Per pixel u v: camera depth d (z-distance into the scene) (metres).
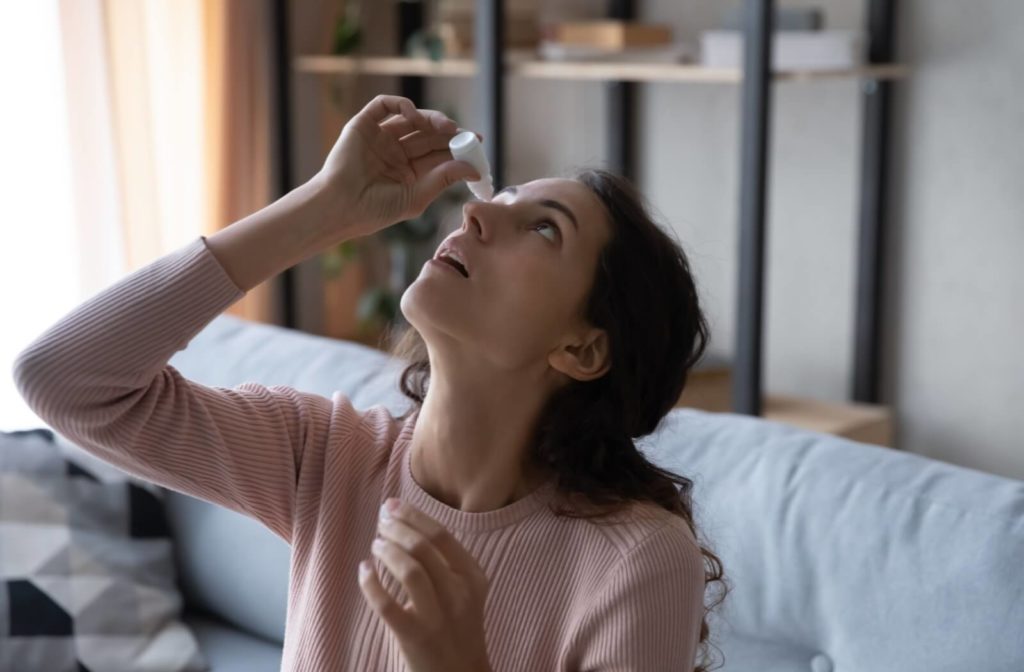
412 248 3.41
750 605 1.46
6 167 2.71
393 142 1.09
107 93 2.79
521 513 1.02
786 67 2.55
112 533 1.93
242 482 1.07
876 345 2.80
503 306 1.00
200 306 0.99
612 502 1.00
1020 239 2.59
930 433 2.81
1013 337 2.64
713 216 3.11
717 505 1.52
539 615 1.00
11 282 2.74
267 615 1.90
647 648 0.95
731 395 2.83
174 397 1.03
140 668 1.83
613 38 2.76
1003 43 2.56
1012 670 1.24
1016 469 2.67
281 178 3.20
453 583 0.85
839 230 2.88
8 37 2.67
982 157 2.63
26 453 1.93
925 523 1.36
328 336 3.62
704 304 2.90
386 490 1.07
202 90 3.07
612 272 1.02
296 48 3.44
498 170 2.76
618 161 3.22
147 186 2.92
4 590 1.82
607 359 1.04
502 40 2.73
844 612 1.37
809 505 1.45
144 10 2.87
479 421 1.03
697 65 2.73
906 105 2.73
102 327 0.96
